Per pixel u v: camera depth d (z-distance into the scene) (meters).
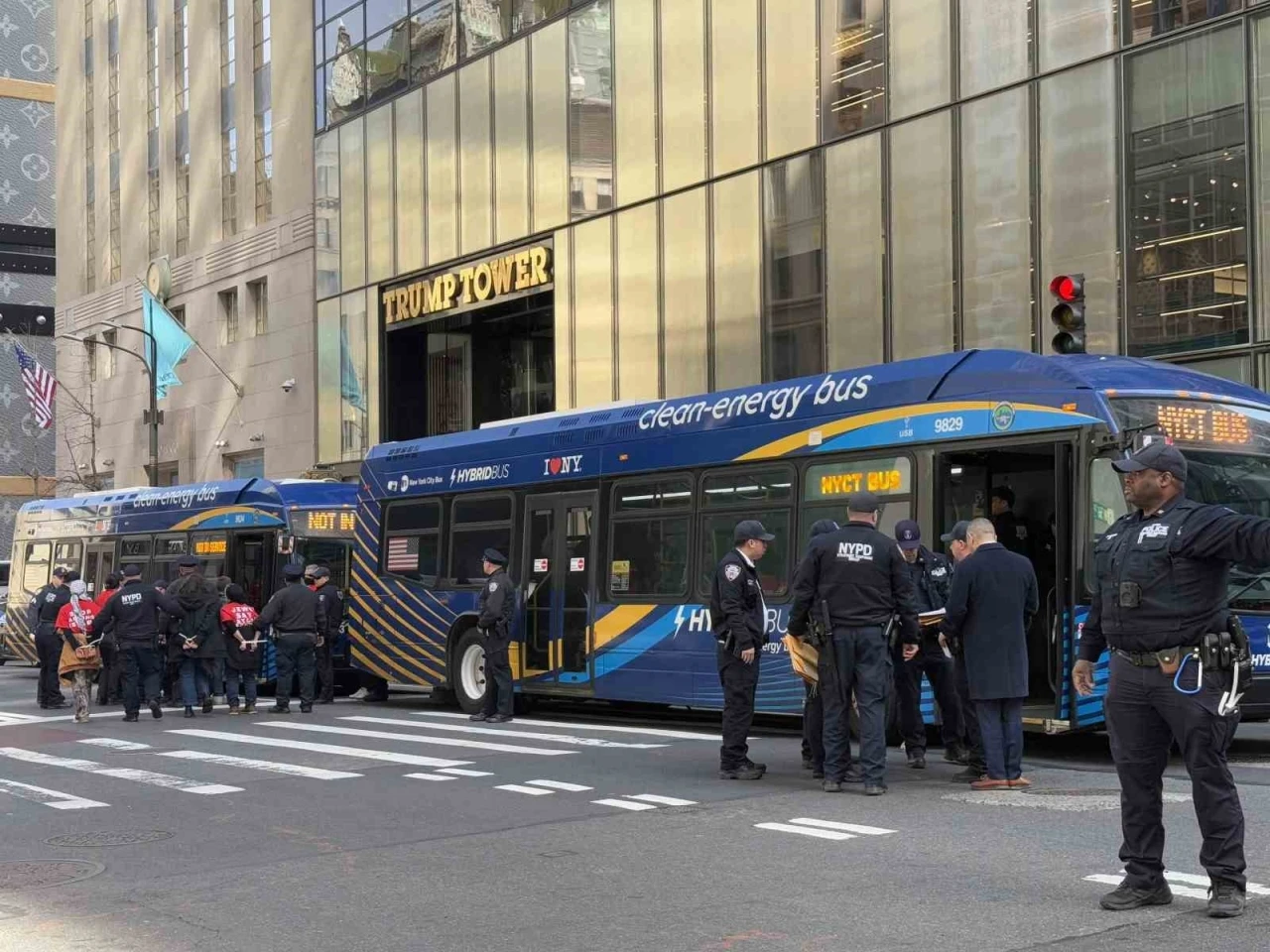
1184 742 6.27
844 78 22.80
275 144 39.41
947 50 21.22
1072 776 11.01
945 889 7.07
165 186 45.78
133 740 15.37
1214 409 11.95
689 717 17.38
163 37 46.28
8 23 66.69
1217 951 5.75
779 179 23.95
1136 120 18.89
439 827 9.30
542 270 29.34
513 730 15.50
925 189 21.48
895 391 13.15
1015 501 12.98
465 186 31.61
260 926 6.78
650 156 26.58
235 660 18.97
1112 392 11.60
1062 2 19.77
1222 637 6.21
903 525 11.69
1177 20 18.47
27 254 66.44
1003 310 20.34
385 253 34.28
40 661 20.61
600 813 9.66
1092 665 6.80
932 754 12.85
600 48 27.83
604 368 27.56
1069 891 6.94
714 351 25.09
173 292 44.69
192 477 43.19
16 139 66.50
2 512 64.31
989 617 10.31
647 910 6.84
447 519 18.72
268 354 39.44
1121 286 18.95
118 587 20.33
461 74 31.73
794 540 13.89
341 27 36.03
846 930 6.30
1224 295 17.84
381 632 19.70
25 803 10.88
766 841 8.52
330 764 12.73
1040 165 19.95
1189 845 8.00
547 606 16.84
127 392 47.69
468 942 6.36
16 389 65.19
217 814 10.12
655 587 15.45
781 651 13.85
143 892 7.59
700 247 25.48
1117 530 6.50
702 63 25.47
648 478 15.71
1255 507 11.84
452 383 34.25
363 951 6.27
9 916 7.11
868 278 22.30
